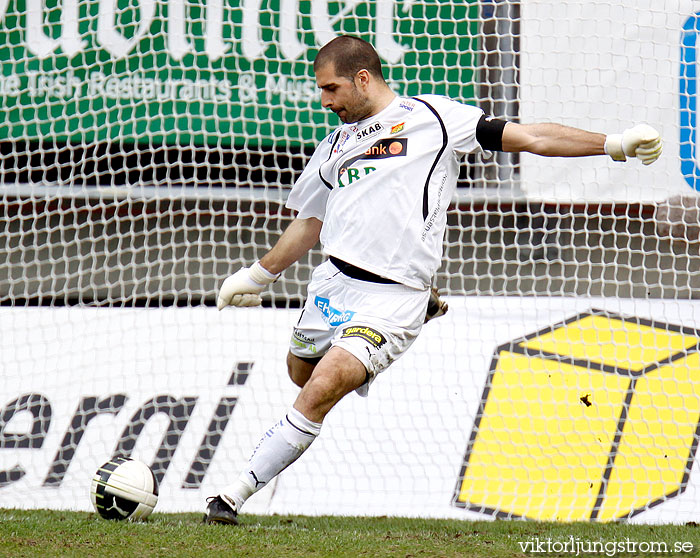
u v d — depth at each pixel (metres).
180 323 18.75
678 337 18.45
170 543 10.70
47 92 21.06
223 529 11.66
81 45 21.00
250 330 18.67
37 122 20.95
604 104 20.94
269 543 10.91
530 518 16.19
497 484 16.77
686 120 20.92
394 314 12.05
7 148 22.91
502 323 18.73
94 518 13.14
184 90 21.08
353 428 17.48
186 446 17.06
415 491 16.77
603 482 16.64
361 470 17.02
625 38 20.86
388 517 15.77
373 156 12.12
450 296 19.28
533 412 17.58
